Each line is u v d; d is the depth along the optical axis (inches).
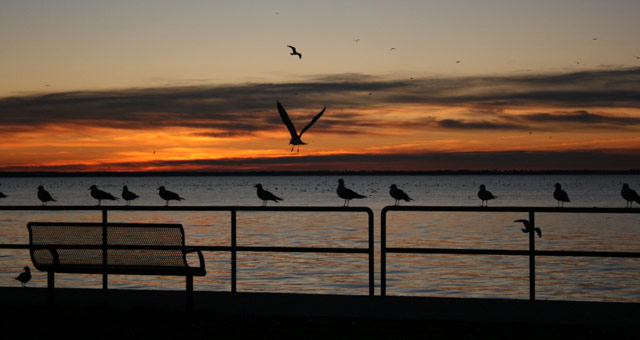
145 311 360.8
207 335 315.0
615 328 322.0
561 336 308.8
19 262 995.9
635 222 2047.2
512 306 371.2
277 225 1923.0
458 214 2449.6
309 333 317.4
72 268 366.0
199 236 1588.3
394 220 2143.2
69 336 315.3
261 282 839.7
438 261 1029.2
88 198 5398.6
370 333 316.5
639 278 876.6
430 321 338.3
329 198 4913.9
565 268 960.3
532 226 378.3
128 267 358.9
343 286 814.5
